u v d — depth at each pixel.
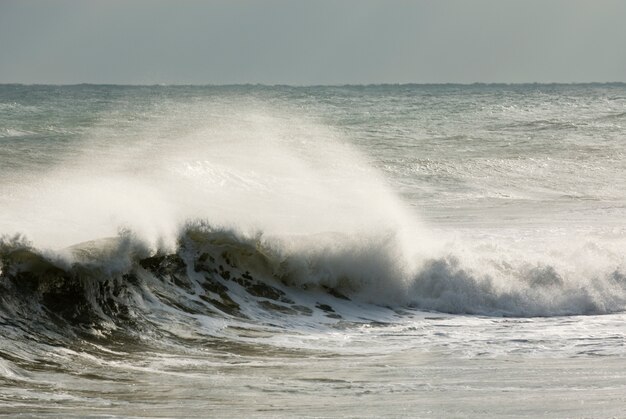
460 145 140.25
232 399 31.12
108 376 34.38
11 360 35.31
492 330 45.72
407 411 29.42
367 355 39.50
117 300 43.88
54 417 27.45
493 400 31.03
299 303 50.41
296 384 33.72
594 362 37.75
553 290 52.91
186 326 43.66
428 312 51.00
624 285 54.03
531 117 197.12
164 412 28.98
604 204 95.00
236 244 51.09
